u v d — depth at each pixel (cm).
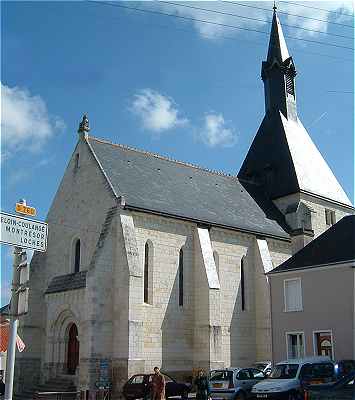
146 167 3816
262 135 5100
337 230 3269
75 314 3089
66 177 3684
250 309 3722
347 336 2794
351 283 2834
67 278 3325
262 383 2253
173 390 2756
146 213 3256
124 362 2866
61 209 3644
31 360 3378
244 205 4300
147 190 3528
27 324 3425
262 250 3850
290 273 3134
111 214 3175
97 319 2925
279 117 5031
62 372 3156
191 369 3278
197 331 3334
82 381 2848
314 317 2967
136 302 2970
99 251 3034
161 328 3194
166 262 3328
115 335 2964
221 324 3478
